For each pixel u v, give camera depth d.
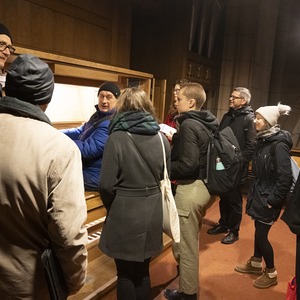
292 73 6.39
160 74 4.70
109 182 1.61
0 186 0.98
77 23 3.27
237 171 2.09
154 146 1.71
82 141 2.58
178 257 2.13
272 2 5.86
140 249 1.66
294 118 6.39
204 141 2.03
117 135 1.64
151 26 4.66
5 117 1.04
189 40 4.63
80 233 1.04
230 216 3.37
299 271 1.79
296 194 1.82
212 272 2.77
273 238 3.56
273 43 6.35
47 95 1.11
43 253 1.05
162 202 1.77
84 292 2.13
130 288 1.75
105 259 2.60
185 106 2.12
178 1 4.44
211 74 5.52
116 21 3.79
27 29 2.78
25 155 0.98
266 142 2.41
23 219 1.01
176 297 2.28
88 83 3.14
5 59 1.92
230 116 3.45
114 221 1.67
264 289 2.55
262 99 6.27
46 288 1.13
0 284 1.08
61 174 0.99
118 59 3.93
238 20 5.45
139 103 1.69
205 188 2.08
